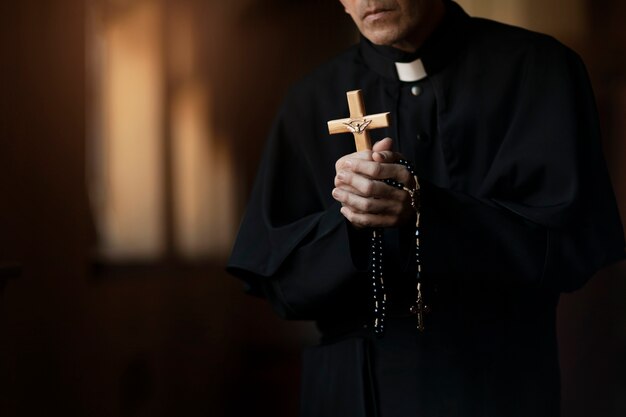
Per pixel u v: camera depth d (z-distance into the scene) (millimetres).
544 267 2947
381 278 2963
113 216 7902
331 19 14336
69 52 6500
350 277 3002
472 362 3055
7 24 5406
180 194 9586
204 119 10445
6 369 5223
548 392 3127
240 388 10812
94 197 7594
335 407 3193
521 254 2932
